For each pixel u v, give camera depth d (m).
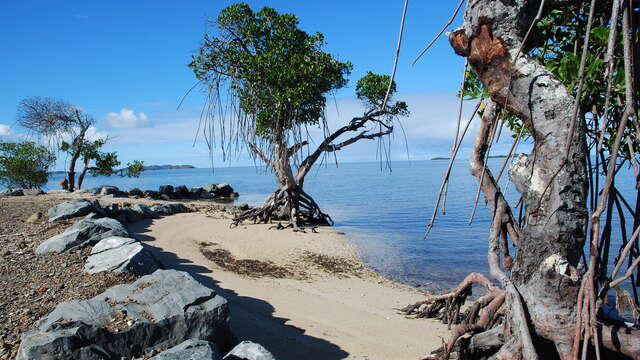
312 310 10.02
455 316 9.08
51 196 28.41
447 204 41.19
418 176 110.44
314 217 27.28
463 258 17.88
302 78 16.03
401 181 88.62
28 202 21.81
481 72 4.52
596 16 4.52
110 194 32.62
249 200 46.84
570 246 4.37
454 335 5.86
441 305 9.43
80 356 5.25
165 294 6.70
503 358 4.72
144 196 40.72
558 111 4.22
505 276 5.26
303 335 8.10
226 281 11.92
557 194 4.29
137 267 8.92
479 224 28.05
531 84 4.26
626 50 2.55
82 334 5.43
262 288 11.73
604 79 4.25
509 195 40.41
